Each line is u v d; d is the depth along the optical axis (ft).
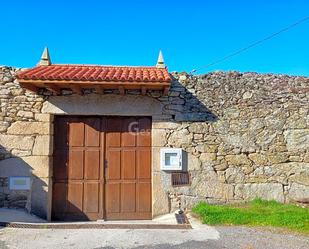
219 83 24.58
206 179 23.70
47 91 23.61
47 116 23.41
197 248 15.76
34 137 23.22
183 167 23.70
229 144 24.07
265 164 24.07
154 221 22.40
